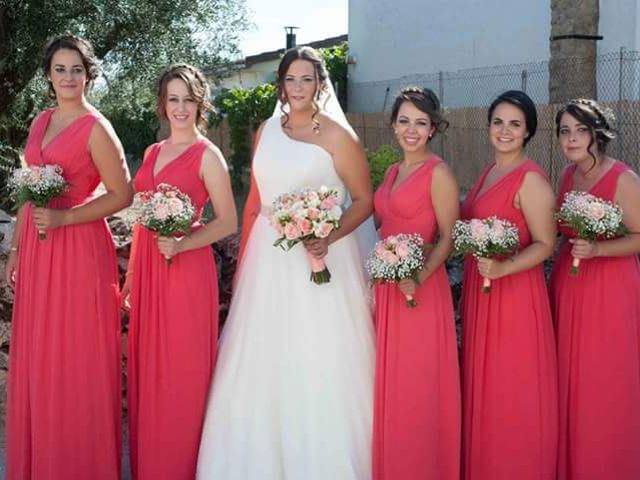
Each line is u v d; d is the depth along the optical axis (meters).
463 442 3.91
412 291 3.63
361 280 4.08
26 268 3.82
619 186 3.81
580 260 3.83
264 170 3.98
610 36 11.43
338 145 3.94
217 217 3.92
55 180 3.60
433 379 3.76
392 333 3.77
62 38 3.80
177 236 3.80
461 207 3.97
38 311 3.75
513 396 3.75
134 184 4.02
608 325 3.79
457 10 15.64
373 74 18.67
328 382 3.86
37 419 3.79
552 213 3.71
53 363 3.75
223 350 4.00
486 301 3.78
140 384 3.90
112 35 9.09
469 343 3.86
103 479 3.89
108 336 3.88
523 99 3.75
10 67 8.68
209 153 3.90
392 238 3.62
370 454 3.89
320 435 3.85
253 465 3.88
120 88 9.75
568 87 9.58
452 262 5.15
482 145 12.43
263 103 16.03
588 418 3.84
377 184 5.98
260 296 3.94
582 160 3.88
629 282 3.83
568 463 3.94
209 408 3.95
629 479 3.86
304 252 3.95
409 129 3.75
